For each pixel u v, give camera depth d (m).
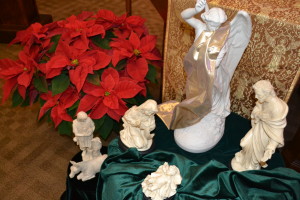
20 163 1.75
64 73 1.26
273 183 1.02
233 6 1.17
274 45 1.16
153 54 1.39
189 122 1.16
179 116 1.15
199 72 1.00
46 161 1.77
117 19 1.42
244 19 0.92
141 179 1.06
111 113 1.25
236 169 1.11
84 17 1.49
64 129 1.44
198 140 1.18
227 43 0.97
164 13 1.50
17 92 1.42
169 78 1.64
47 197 1.59
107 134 1.45
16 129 1.97
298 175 1.02
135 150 1.10
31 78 1.22
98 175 1.19
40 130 1.96
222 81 1.07
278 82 1.25
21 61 1.27
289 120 2.08
